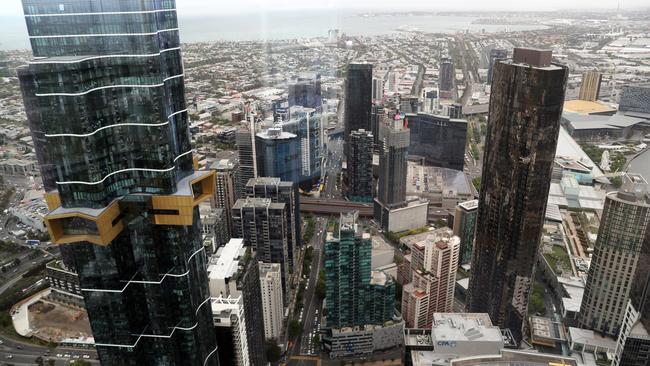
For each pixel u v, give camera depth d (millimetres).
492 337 169500
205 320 118500
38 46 84875
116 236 95438
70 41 85562
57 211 90625
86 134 86000
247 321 152250
